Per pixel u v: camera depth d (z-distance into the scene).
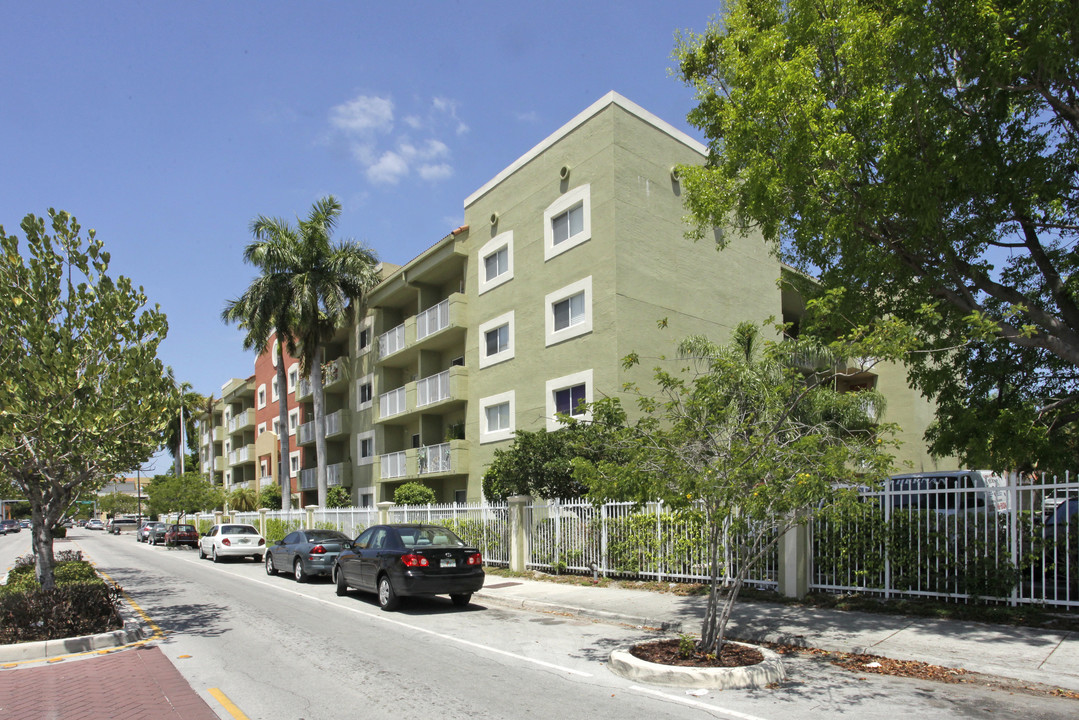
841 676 7.77
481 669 8.23
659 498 8.41
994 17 9.73
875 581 11.45
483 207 25.27
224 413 65.19
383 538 14.08
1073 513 10.08
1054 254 12.05
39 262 11.16
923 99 10.27
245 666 8.48
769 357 8.94
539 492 18.28
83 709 6.68
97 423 10.80
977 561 10.34
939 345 12.07
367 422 32.88
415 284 28.91
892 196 10.55
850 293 11.84
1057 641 8.61
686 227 21.67
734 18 13.40
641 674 7.64
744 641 9.70
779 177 11.57
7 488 12.91
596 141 20.56
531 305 22.47
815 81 11.27
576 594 14.04
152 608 13.59
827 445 8.21
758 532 8.41
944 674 7.74
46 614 9.84
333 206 33.88
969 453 11.74
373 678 7.82
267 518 34.66
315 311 32.59
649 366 19.86
